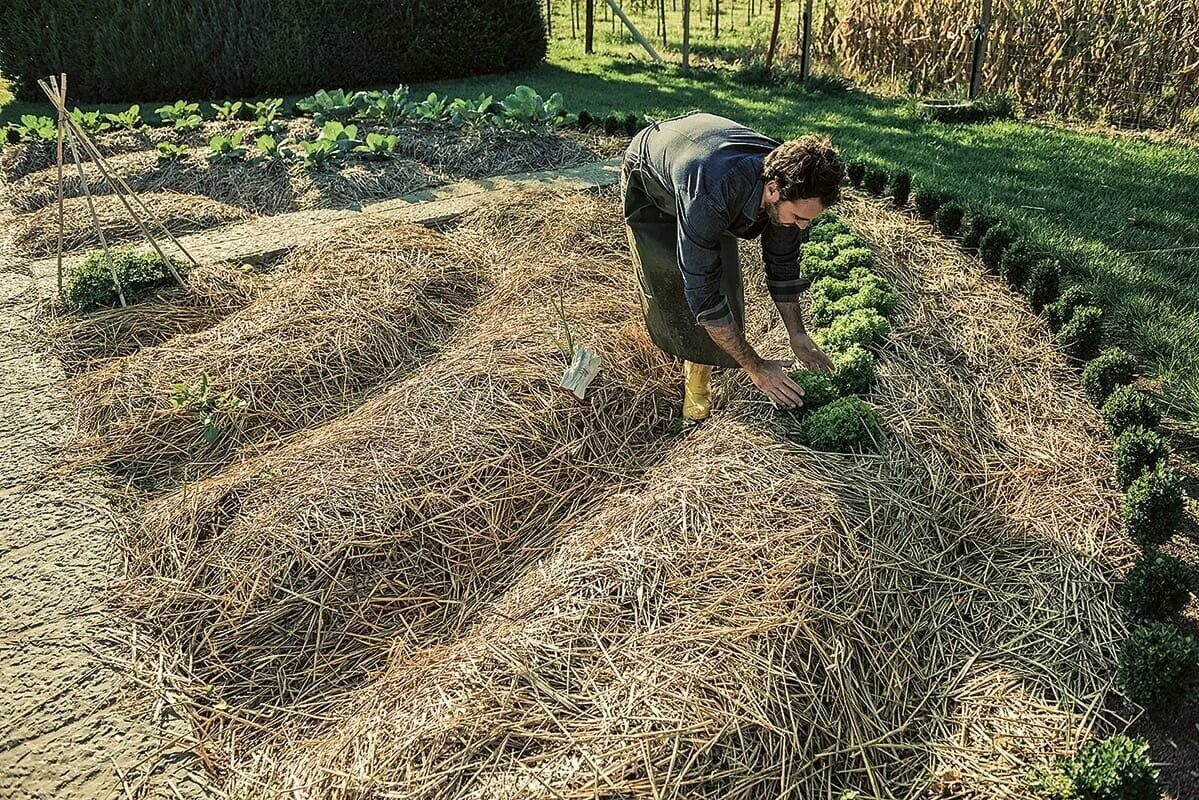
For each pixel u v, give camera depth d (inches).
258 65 457.1
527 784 92.1
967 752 103.1
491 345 173.0
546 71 526.3
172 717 107.0
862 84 472.4
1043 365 179.5
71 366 179.3
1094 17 381.1
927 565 125.4
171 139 337.4
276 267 226.2
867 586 117.8
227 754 103.0
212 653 115.3
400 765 96.0
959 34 421.1
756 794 94.3
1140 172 306.5
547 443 149.6
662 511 126.6
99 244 241.8
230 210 271.3
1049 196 282.0
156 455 153.7
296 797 95.8
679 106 417.1
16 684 109.2
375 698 109.0
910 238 238.4
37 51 441.7
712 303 119.6
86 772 99.1
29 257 236.8
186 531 131.8
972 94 413.1
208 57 452.1
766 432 145.2
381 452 142.9
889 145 343.9
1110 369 166.4
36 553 130.1
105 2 436.1
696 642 105.7
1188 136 357.4
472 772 94.5
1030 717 106.8
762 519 123.6
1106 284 214.4
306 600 121.4
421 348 190.1
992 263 224.5
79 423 160.7
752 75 473.4
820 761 99.7
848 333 170.4
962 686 111.1
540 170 309.4
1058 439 156.1
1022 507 139.6
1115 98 385.4
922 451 145.9
